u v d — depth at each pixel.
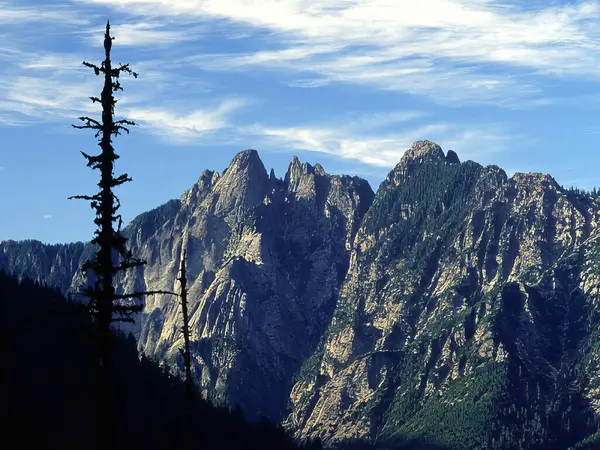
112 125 80.88
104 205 80.38
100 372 80.12
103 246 80.06
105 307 79.75
